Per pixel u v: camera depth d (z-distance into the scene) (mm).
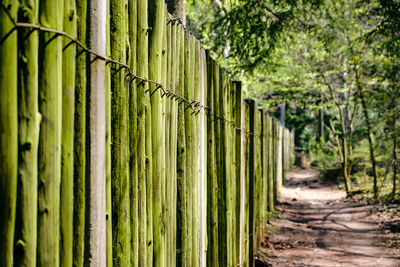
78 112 1648
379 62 12156
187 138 3199
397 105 12305
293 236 8578
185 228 3080
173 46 2854
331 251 7277
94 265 1694
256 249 6926
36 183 1351
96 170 1714
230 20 7875
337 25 9914
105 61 1839
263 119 8727
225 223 4406
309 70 15625
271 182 10859
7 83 1224
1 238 1212
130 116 2131
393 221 9344
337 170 20109
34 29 1331
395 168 12109
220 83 4406
